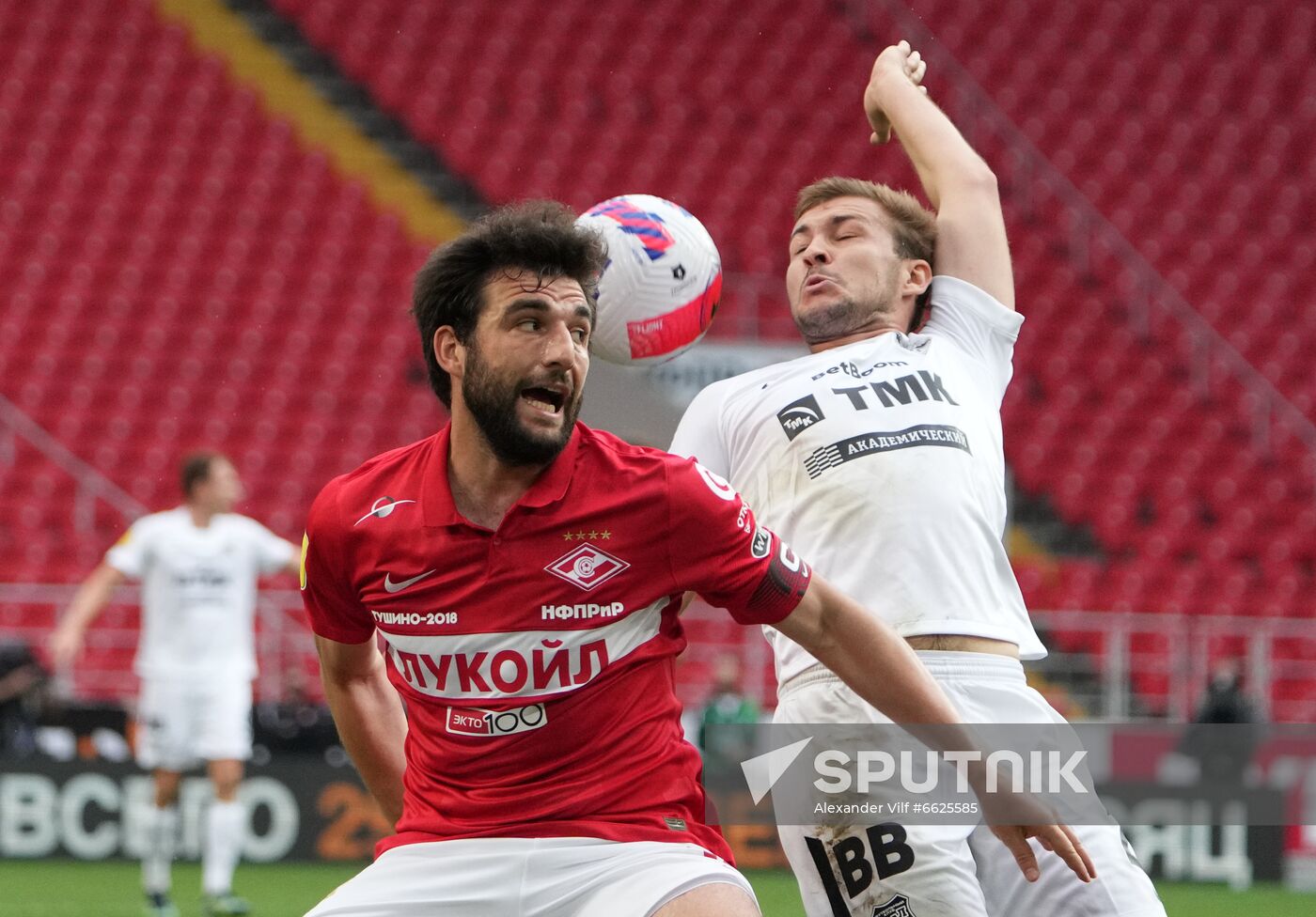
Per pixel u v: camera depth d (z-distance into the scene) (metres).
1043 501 65.19
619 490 11.51
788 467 14.50
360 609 12.35
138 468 63.88
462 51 82.19
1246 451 67.81
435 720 11.83
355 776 39.28
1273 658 57.91
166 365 68.25
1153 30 85.44
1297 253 76.75
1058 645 58.69
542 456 11.40
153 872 30.53
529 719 11.58
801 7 85.38
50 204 73.81
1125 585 61.16
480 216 12.14
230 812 31.50
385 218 75.44
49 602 56.41
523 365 11.22
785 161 79.44
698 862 11.48
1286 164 80.31
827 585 11.79
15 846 38.62
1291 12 86.38
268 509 63.09
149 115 77.50
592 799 11.67
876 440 14.31
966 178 16.27
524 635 11.47
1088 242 75.94
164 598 32.47
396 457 12.12
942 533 14.06
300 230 74.38
